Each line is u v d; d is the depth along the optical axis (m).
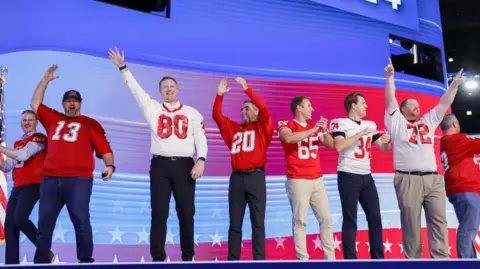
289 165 4.61
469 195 4.52
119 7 5.28
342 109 6.29
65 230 4.87
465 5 8.90
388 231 6.36
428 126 4.63
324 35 6.34
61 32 5.00
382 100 6.59
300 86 6.11
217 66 5.69
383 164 6.46
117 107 5.17
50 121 4.27
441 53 7.40
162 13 5.50
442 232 4.52
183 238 4.26
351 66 6.45
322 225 4.57
